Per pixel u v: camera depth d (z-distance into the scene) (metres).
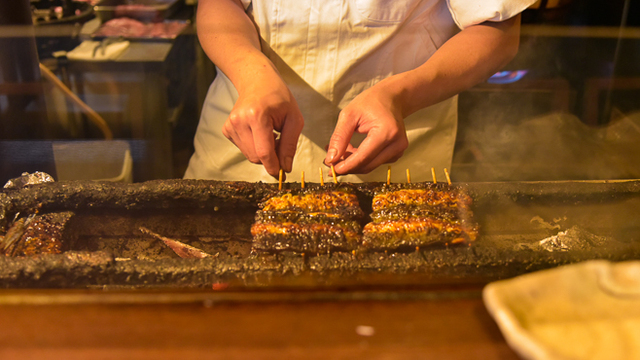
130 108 3.13
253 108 1.55
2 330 0.84
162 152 3.38
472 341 0.83
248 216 1.67
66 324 0.85
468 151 3.02
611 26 2.68
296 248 1.41
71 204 1.57
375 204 1.61
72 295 0.91
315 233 1.45
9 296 0.90
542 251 1.39
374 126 1.62
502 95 3.02
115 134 3.18
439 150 2.43
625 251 1.38
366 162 1.65
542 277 0.79
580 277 0.80
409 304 0.91
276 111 1.60
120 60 2.91
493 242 1.66
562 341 0.74
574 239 1.57
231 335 0.84
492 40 1.92
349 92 2.17
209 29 1.91
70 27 2.95
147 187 1.57
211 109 2.45
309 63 2.08
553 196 1.65
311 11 1.93
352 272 1.32
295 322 0.87
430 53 2.16
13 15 1.72
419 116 2.29
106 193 1.56
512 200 1.66
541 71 2.96
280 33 2.01
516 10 1.82
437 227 1.48
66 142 2.57
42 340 0.82
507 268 1.35
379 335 0.84
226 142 2.36
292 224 1.47
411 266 1.33
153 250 1.63
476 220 1.70
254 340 0.83
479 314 0.89
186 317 0.87
